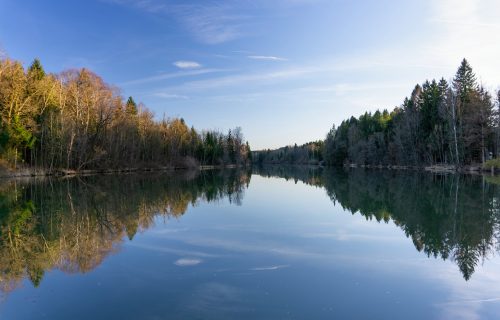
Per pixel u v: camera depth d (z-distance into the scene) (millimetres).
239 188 34062
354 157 96250
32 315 6945
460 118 52156
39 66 53719
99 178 42750
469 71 56562
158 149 77250
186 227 15258
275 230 14656
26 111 42188
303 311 7043
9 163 40906
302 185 37406
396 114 81938
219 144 119000
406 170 63438
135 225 15633
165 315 6871
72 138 46781
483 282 8734
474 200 21766
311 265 9953
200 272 9367
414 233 13906
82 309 7188
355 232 14219
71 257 10836
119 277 9023
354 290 8164
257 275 9125
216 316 6785
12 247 12000
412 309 7211
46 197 24297
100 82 52531
